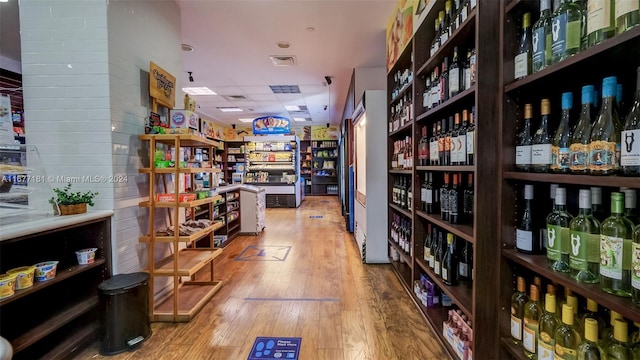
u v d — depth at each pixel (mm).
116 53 2367
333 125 13133
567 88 1372
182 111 2764
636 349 994
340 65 5328
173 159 2961
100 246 2240
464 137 1857
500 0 1483
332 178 13359
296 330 2236
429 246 2494
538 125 1461
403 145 3271
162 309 2477
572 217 1214
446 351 1948
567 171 1215
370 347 2014
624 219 1001
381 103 3768
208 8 3412
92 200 2293
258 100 8070
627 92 1156
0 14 3367
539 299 1379
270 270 3609
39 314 1966
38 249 2205
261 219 5852
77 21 2289
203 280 3270
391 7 3412
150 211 2469
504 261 1509
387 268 3662
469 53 1862
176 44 3311
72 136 2297
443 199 2162
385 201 3793
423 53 2562
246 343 2078
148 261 2582
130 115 2510
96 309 2207
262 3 3338
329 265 3791
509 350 1458
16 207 2031
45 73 2305
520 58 1404
